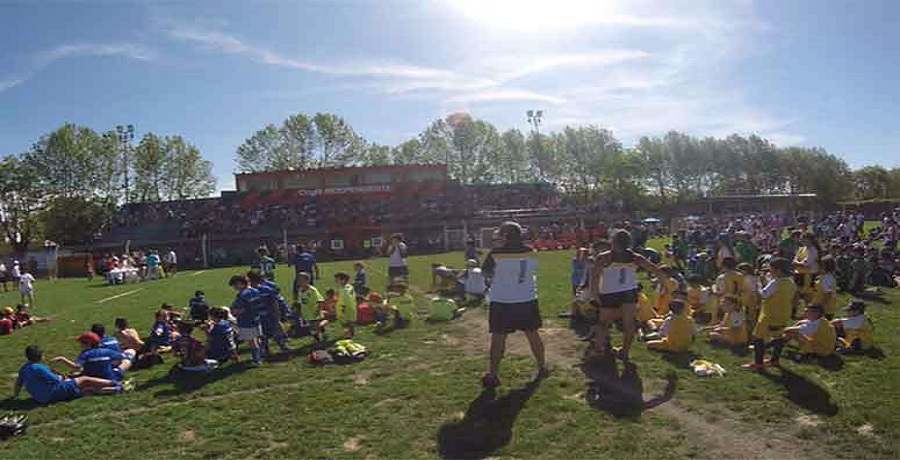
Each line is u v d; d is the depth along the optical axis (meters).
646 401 6.79
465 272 16.91
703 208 65.25
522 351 9.44
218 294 21.55
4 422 6.64
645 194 67.25
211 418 6.86
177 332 11.22
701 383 7.32
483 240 48.88
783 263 7.78
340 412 6.85
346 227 50.53
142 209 60.38
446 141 82.69
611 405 6.68
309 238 50.50
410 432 6.14
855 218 37.47
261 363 9.41
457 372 8.30
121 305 19.42
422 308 14.72
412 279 22.69
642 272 19.47
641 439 5.74
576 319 11.88
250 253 47.03
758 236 26.05
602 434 5.89
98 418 7.09
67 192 61.81
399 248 16.91
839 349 8.47
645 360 8.47
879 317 11.03
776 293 7.77
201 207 59.06
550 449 5.60
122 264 33.06
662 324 9.40
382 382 8.02
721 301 10.30
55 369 10.70
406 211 55.22
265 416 6.83
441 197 58.12
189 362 9.06
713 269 18.44
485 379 7.54
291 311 11.73
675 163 92.00
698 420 6.18
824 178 88.19
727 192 96.38
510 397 7.07
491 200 61.03
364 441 5.99
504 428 6.13
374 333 11.52
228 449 5.93
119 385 8.27
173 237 52.81
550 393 7.14
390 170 57.66
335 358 9.45
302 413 6.88
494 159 83.12
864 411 6.08
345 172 57.31
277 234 50.19
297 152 77.56
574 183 85.00
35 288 30.69
